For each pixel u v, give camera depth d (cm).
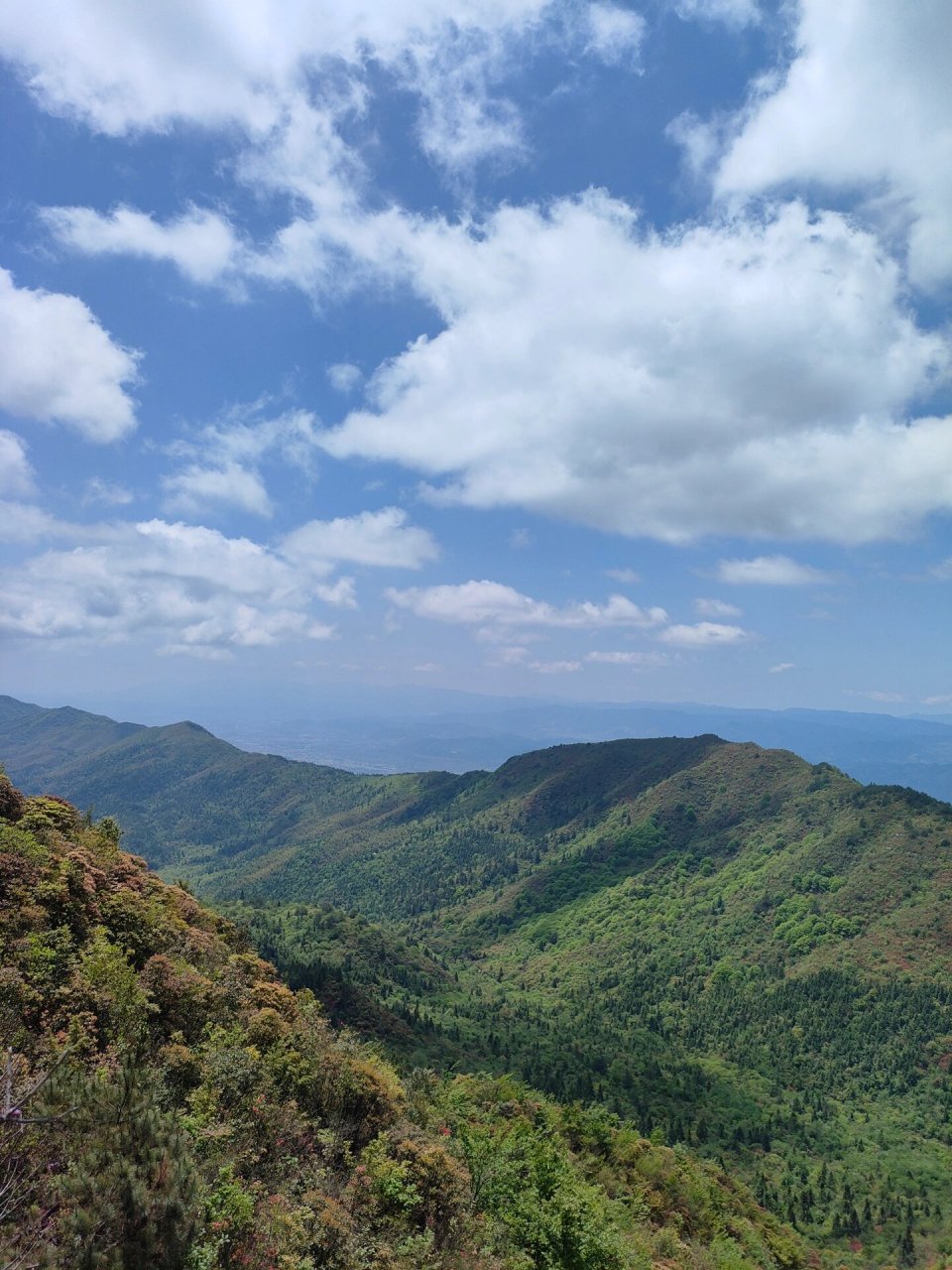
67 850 2583
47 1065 1180
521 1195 2147
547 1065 11306
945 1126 11644
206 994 2186
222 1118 1619
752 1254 4266
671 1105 11438
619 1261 2161
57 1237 855
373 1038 8806
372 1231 1578
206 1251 994
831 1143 11231
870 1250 8619
